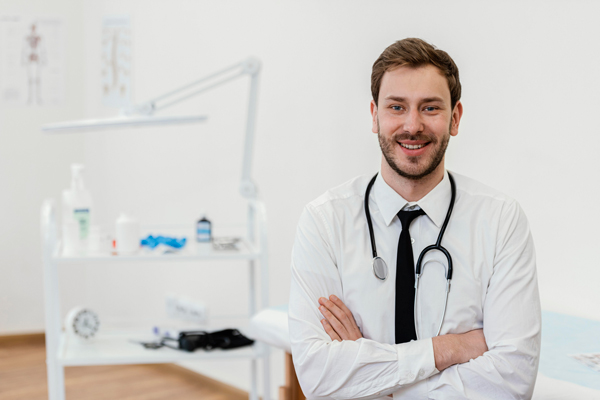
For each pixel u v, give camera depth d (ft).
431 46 3.59
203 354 6.98
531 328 3.52
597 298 5.62
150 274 10.87
